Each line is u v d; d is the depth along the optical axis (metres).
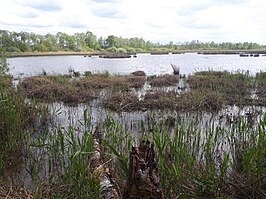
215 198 3.41
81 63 42.00
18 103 7.12
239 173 3.94
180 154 4.04
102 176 3.57
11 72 25.89
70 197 3.45
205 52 98.94
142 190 2.73
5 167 4.59
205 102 10.05
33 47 88.44
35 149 5.32
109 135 5.01
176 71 22.39
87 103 11.18
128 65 37.03
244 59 55.16
